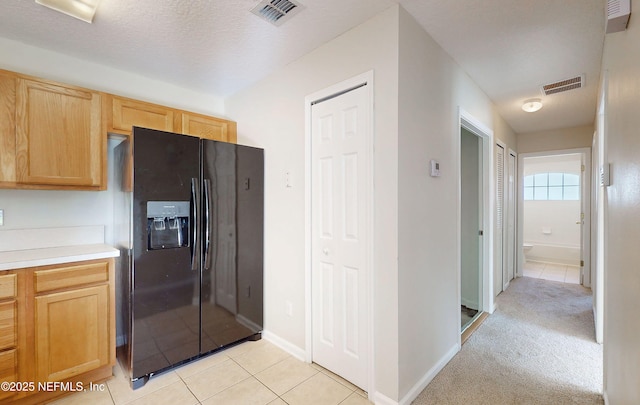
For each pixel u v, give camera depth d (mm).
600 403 1701
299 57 2213
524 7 1642
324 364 2059
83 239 2256
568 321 2887
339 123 1944
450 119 2191
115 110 2193
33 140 1851
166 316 1996
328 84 2000
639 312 913
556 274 4840
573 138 4121
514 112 3463
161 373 2018
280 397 1766
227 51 2135
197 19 1754
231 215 2350
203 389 1845
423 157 1860
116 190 2281
